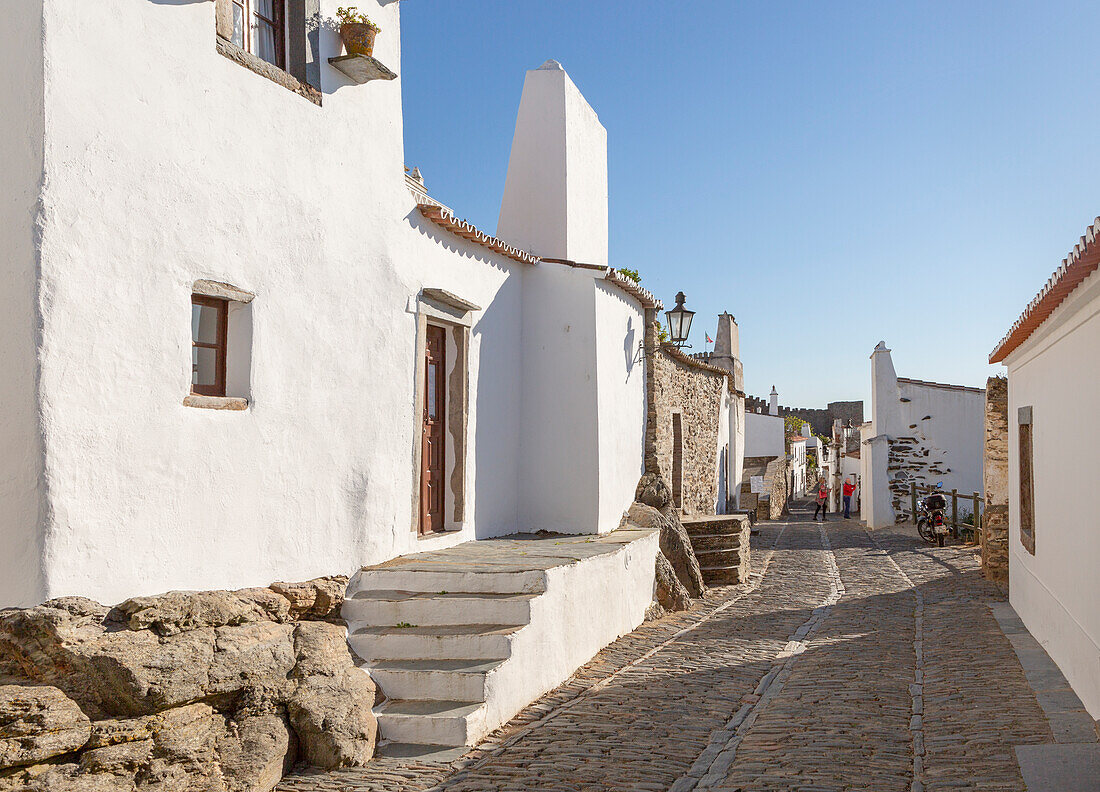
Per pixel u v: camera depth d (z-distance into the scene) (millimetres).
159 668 4996
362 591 7512
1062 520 7445
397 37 8461
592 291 11195
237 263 6371
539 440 11281
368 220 7906
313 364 7141
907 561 16766
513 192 13594
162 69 5777
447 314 9344
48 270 4977
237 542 6324
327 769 5664
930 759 5543
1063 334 7301
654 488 13562
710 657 8961
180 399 5859
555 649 7594
